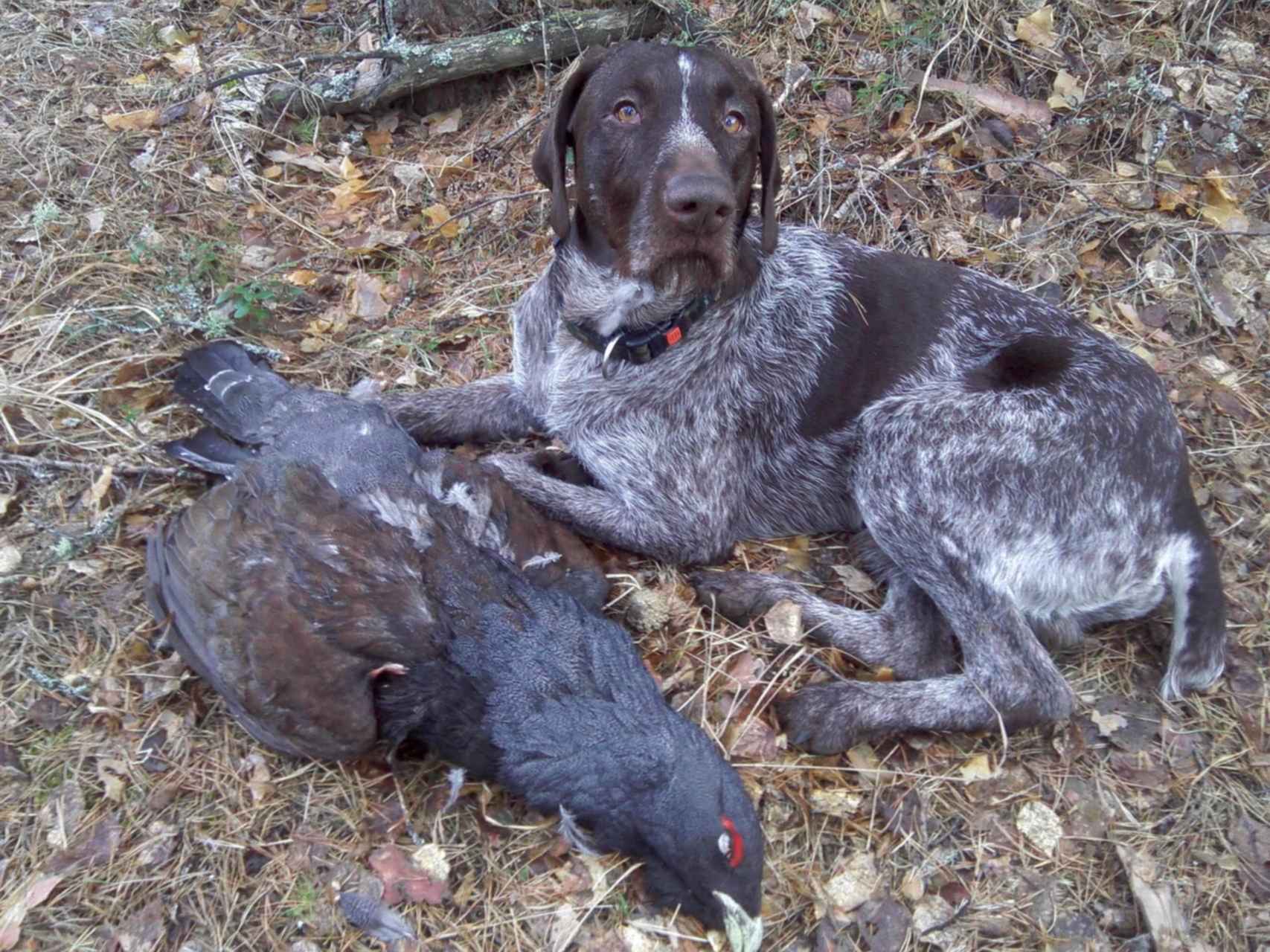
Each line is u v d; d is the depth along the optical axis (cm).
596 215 97
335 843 85
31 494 101
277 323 123
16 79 144
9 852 82
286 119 146
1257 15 156
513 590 87
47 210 125
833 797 93
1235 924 89
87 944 79
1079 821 94
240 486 90
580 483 113
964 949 86
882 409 106
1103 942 88
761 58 149
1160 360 127
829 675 101
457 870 85
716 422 107
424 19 155
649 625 100
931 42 149
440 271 134
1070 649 106
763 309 106
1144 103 146
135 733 88
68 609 94
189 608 86
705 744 84
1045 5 153
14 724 88
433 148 148
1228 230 138
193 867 83
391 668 83
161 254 125
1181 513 103
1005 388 105
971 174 142
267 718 82
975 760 97
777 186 101
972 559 101
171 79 148
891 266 110
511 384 118
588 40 149
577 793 82
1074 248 136
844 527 114
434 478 95
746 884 81
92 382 110
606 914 84
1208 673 100
